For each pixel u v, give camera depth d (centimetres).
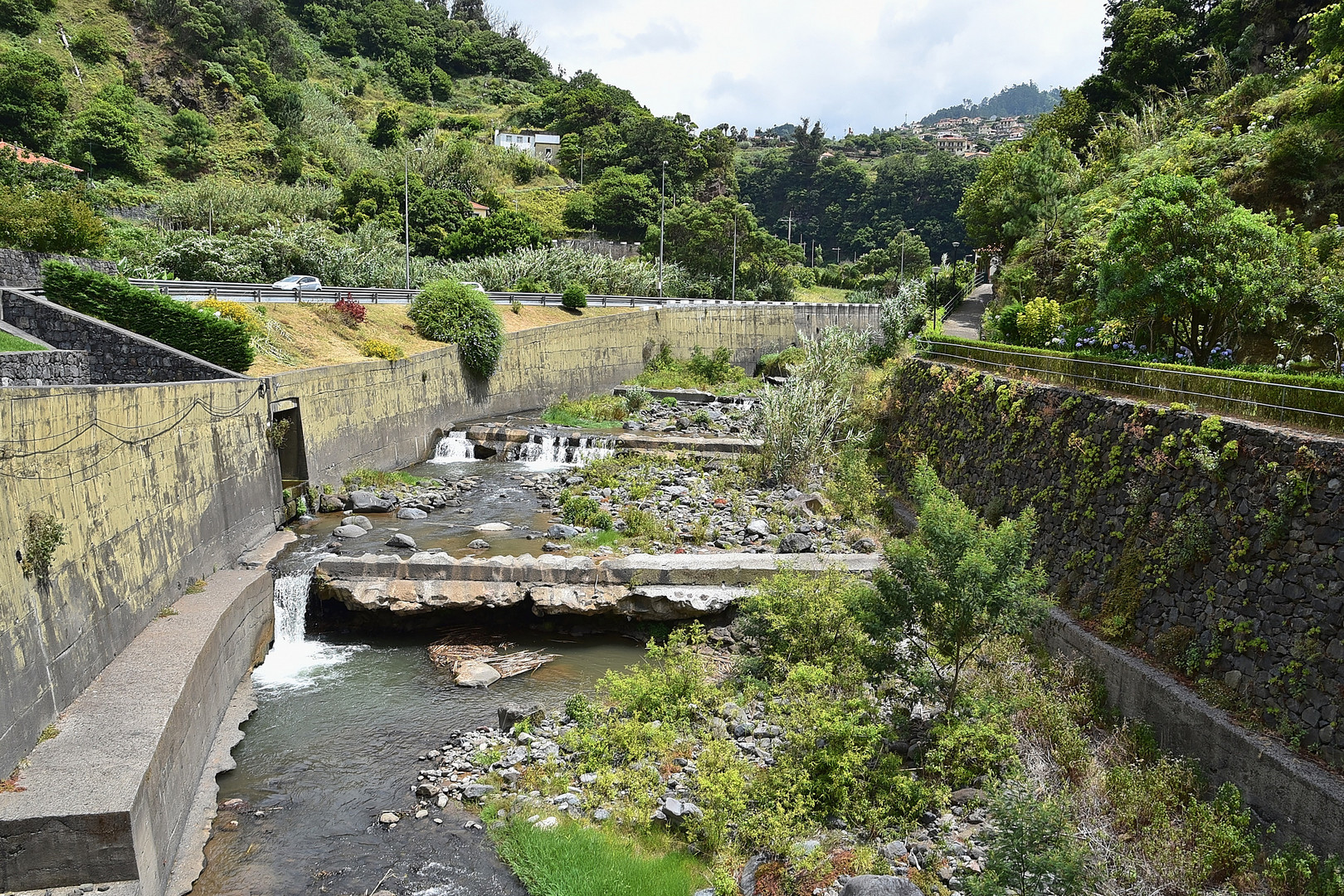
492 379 4094
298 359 3009
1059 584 1655
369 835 1162
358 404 2895
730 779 1145
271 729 1455
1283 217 2588
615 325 5241
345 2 14112
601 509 2542
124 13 9294
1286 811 1003
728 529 2352
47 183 5841
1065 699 1391
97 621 1258
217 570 1861
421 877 1075
